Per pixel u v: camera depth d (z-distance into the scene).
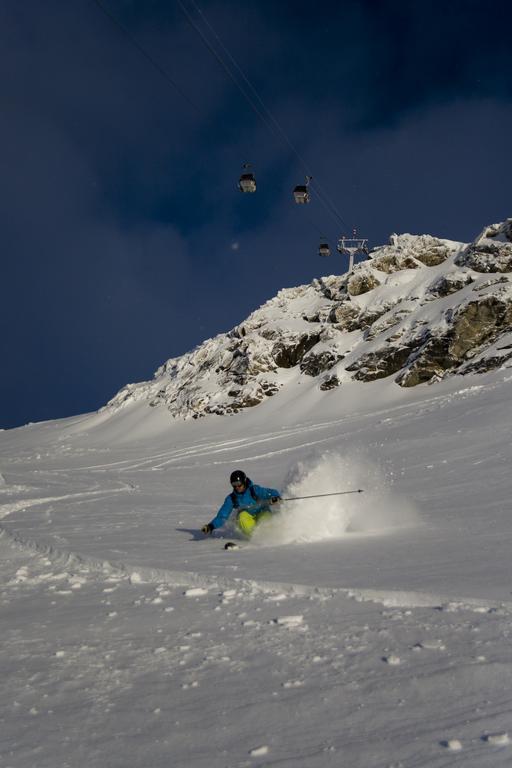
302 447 35.81
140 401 78.44
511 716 2.50
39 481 25.97
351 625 4.10
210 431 59.06
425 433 28.50
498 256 56.38
